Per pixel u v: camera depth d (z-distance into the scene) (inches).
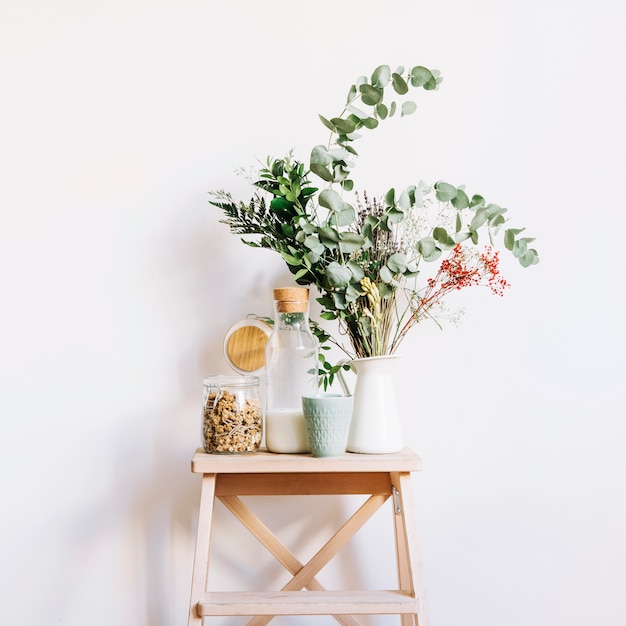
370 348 48.8
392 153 58.9
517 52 60.1
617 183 59.5
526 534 57.1
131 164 58.4
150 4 59.5
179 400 57.0
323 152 45.1
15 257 57.2
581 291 58.7
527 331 58.3
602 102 59.9
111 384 56.9
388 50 59.7
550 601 56.7
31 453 56.1
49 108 58.4
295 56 59.4
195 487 56.5
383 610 42.3
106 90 58.8
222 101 59.0
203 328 57.4
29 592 55.2
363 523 52.7
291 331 49.0
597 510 57.4
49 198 57.8
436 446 57.4
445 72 59.7
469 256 56.1
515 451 57.6
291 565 53.2
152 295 57.6
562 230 59.0
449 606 56.4
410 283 57.4
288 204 48.7
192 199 58.2
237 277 57.7
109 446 56.6
